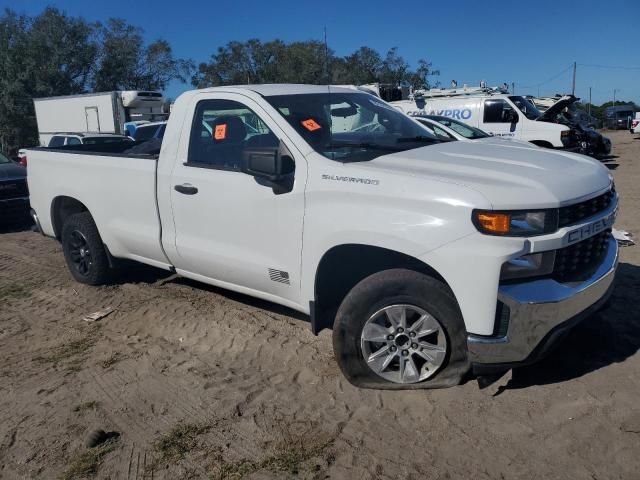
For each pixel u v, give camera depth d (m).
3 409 3.77
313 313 3.88
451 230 3.17
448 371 3.53
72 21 36.81
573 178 3.46
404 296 3.46
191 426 3.44
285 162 3.88
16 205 9.58
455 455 3.04
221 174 4.32
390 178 3.42
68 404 3.78
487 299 3.14
